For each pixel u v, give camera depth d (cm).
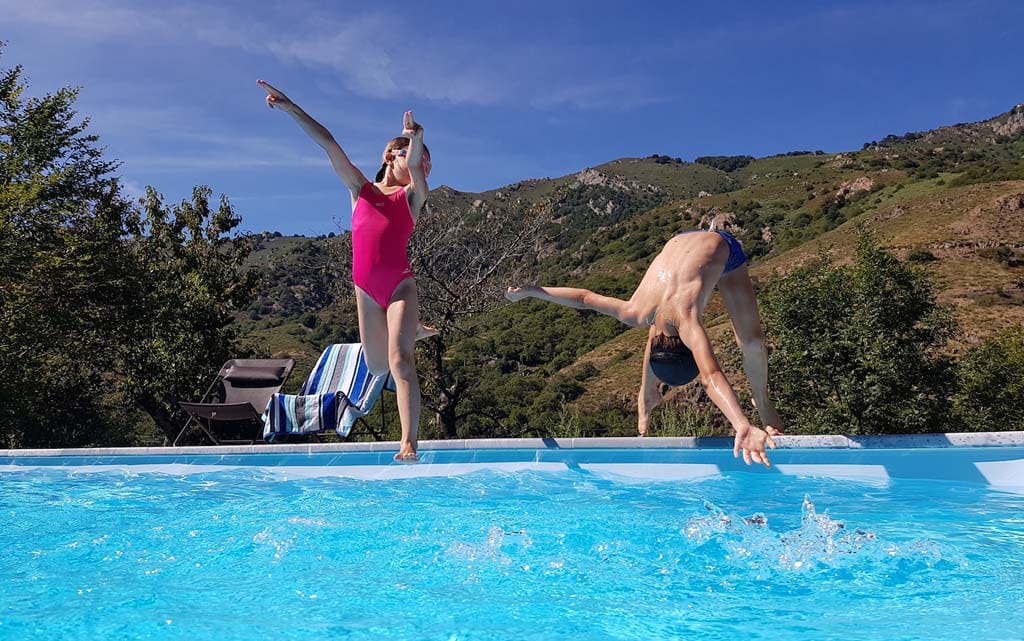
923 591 284
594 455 586
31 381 1816
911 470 539
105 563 336
